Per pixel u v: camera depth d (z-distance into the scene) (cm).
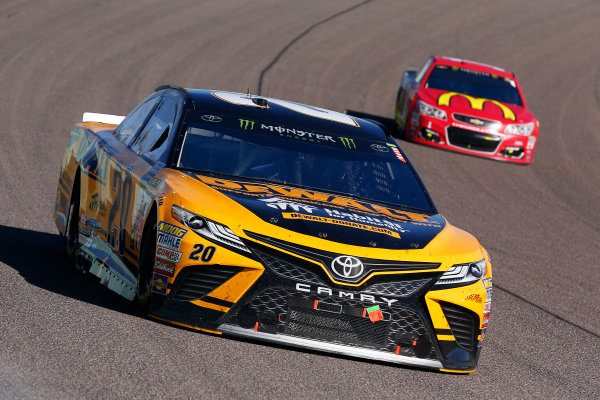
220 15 9331
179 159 2008
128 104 5612
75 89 5816
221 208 1781
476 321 1848
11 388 1406
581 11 12194
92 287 2144
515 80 6153
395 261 1780
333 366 1744
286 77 7306
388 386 1691
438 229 1958
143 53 7312
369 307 1748
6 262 2273
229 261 1728
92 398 1404
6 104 5128
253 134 2120
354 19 10181
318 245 1748
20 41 7125
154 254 1839
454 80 6028
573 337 2450
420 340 1794
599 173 5728
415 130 5738
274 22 9444
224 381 1559
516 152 5650
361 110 6669
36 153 4088
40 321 1762
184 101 2195
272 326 1739
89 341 1673
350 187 2059
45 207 3172
